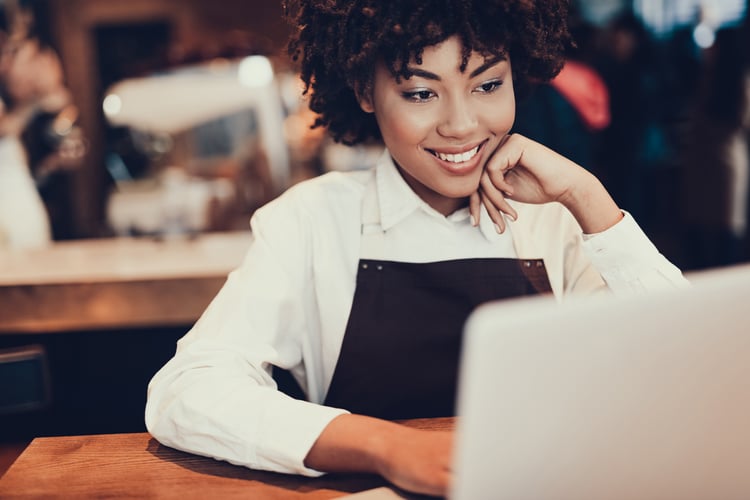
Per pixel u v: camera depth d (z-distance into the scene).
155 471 0.91
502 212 1.17
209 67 3.52
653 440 0.60
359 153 3.86
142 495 0.85
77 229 4.60
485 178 1.11
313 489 0.85
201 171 3.31
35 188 3.10
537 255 1.21
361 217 1.20
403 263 1.18
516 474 0.56
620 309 0.54
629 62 4.56
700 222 4.47
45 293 1.89
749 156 4.30
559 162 1.10
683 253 4.80
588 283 1.21
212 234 2.97
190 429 0.93
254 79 3.43
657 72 5.08
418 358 1.17
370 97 1.12
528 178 1.12
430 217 1.19
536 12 1.08
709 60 4.32
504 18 1.02
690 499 0.64
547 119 2.99
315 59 1.20
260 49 3.63
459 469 0.55
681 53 5.14
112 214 3.00
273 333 1.12
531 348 0.52
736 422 0.62
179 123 3.35
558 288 1.21
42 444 1.00
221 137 3.36
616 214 1.11
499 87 1.04
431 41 0.97
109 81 5.66
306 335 1.20
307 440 0.87
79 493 0.86
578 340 0.53
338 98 1.29
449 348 1.17
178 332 2.13
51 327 1.91
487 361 0.51
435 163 1.06
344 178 1.24
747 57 4.14
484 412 0.53
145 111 3.35
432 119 1.03
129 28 5.74
